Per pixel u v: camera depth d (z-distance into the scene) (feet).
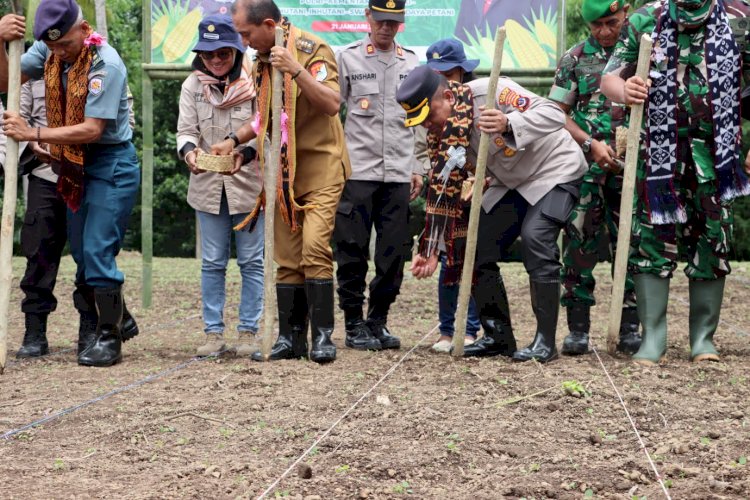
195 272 43.96
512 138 18.11
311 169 19.24
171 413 15.11
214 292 21.15
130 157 19.88
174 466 12.44
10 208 18.24
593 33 19.80
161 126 99.19
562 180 18.80
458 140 18.60
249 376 17.89
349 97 22.57
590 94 20.12
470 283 19.38
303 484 11.64
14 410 15.52
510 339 19.95
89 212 19.54
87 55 18.67
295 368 18.62
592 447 13.19
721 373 17.75
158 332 26.09
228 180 20.75
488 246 19.58
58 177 19.33
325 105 18.62
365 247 22.36
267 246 19.10
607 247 37.40
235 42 20.17
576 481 11.73
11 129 17.89
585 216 20.22
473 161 19.21
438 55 21.72
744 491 11.24
